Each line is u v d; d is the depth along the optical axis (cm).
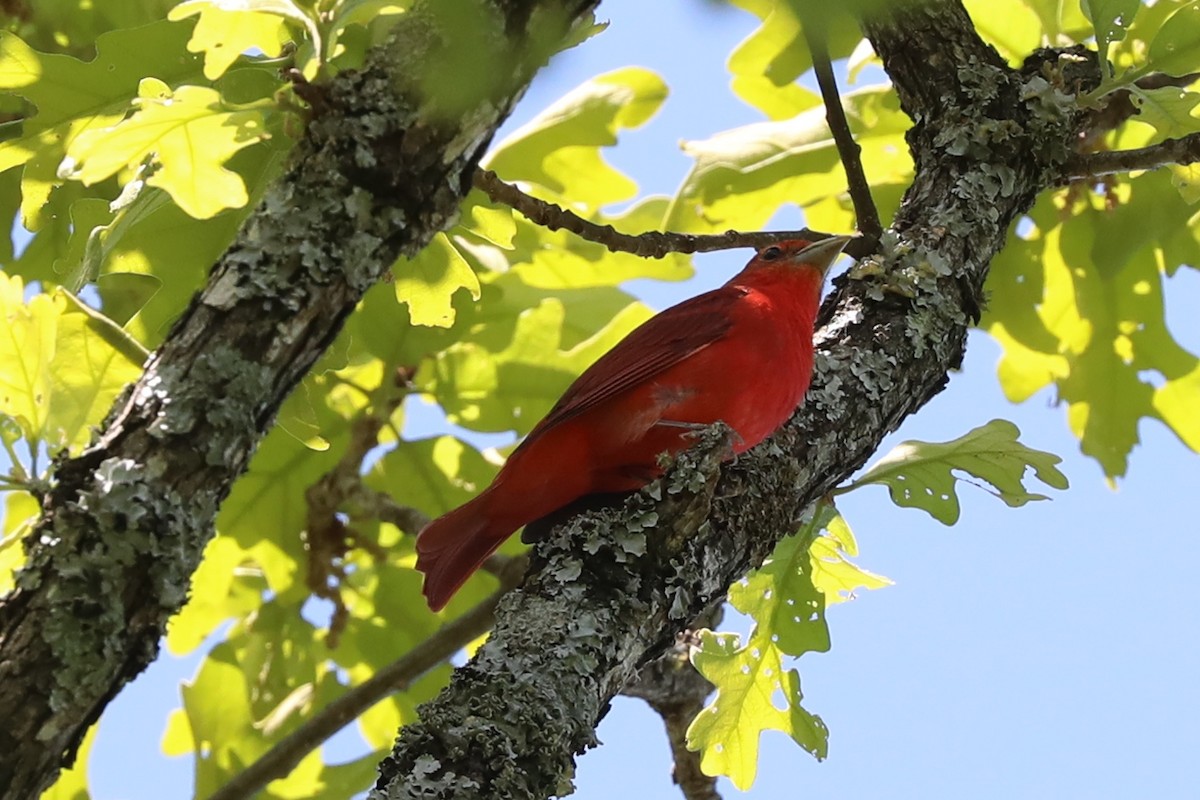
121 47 830
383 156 552
